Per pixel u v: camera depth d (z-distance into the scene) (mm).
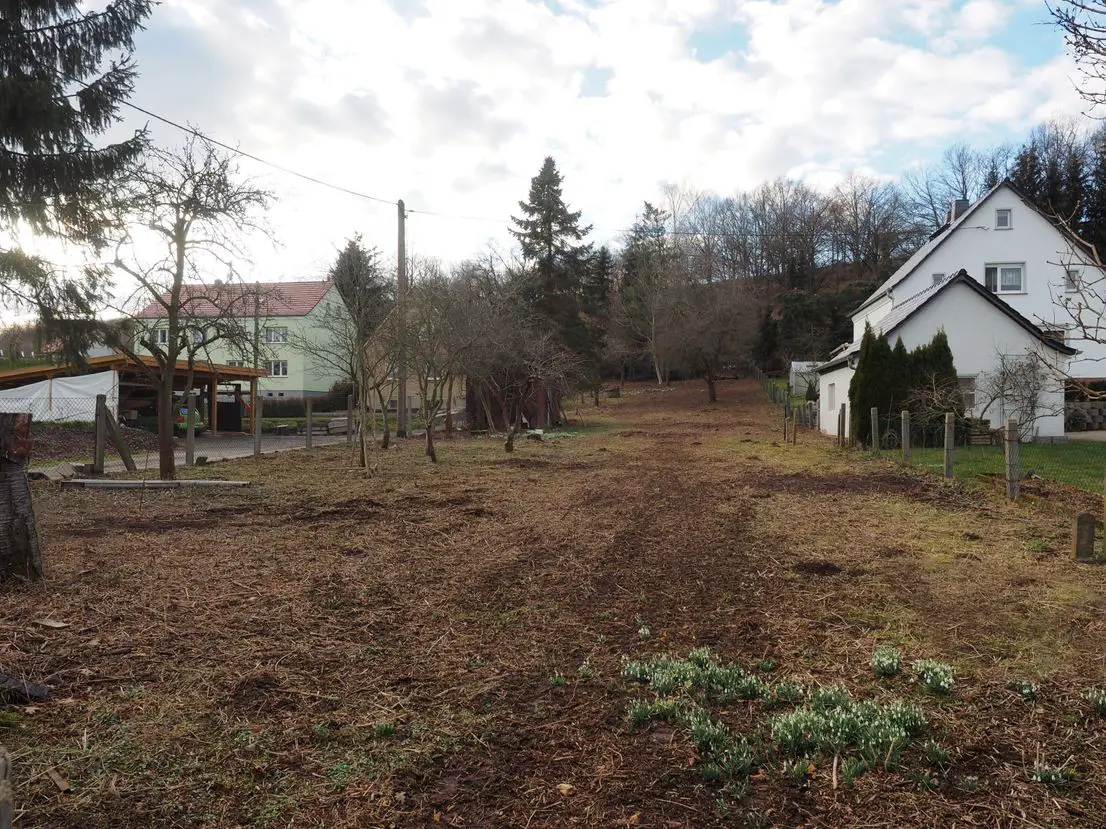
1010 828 2428
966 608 4781
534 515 8445
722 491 10469
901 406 17766
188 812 2477
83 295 14297
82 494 9625
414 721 3186
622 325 53625
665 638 4277
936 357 17812
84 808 2473
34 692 3275
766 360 54281
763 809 2537
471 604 4918
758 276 67188
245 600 4871
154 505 8844
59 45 13562
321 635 4254
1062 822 2461
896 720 3111
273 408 38781
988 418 19734
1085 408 25016
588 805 2566
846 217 66562
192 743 2941
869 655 3994
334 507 8828
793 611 4762
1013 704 3350
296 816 2477
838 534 7227
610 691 3521
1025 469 12727
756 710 3305
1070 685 3547
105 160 13570
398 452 17344
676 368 53469
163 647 3977
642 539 7051
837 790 2656
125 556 6027
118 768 2732
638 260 53938
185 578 5375
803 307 51562
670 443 20750
